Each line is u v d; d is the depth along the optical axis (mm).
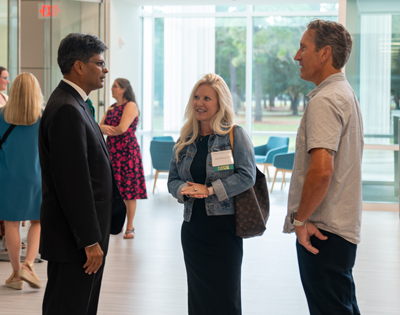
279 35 10914
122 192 5488
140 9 10195
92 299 2246
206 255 2424
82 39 2119
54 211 2055
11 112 3785
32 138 3855
